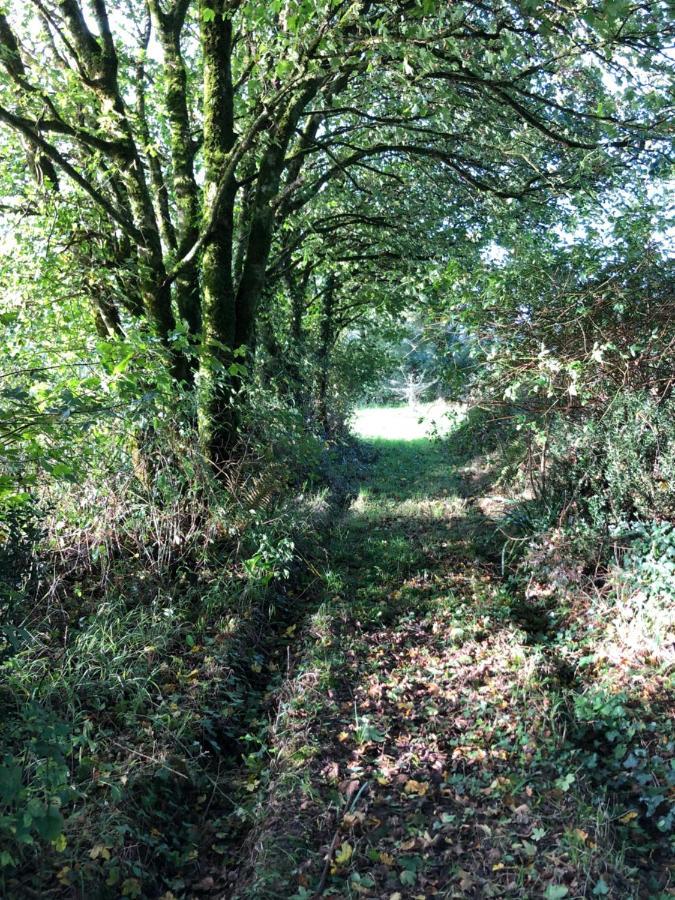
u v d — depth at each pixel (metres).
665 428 7.25
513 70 8.90
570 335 7.27
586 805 4.35
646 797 4.59
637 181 9.02
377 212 15.01
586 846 3.98
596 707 5.43
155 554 7.99
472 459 17.94
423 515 12.87
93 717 5.41
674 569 6.68
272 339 15.15
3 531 5.84
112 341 7.04
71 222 9.73
